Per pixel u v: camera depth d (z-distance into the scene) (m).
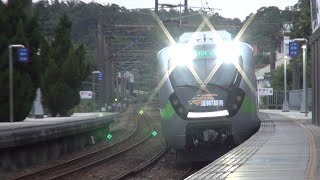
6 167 16.84
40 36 28.58
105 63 57.28
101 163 18.69
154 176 15.34
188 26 36.97
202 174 9.45
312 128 22.33
